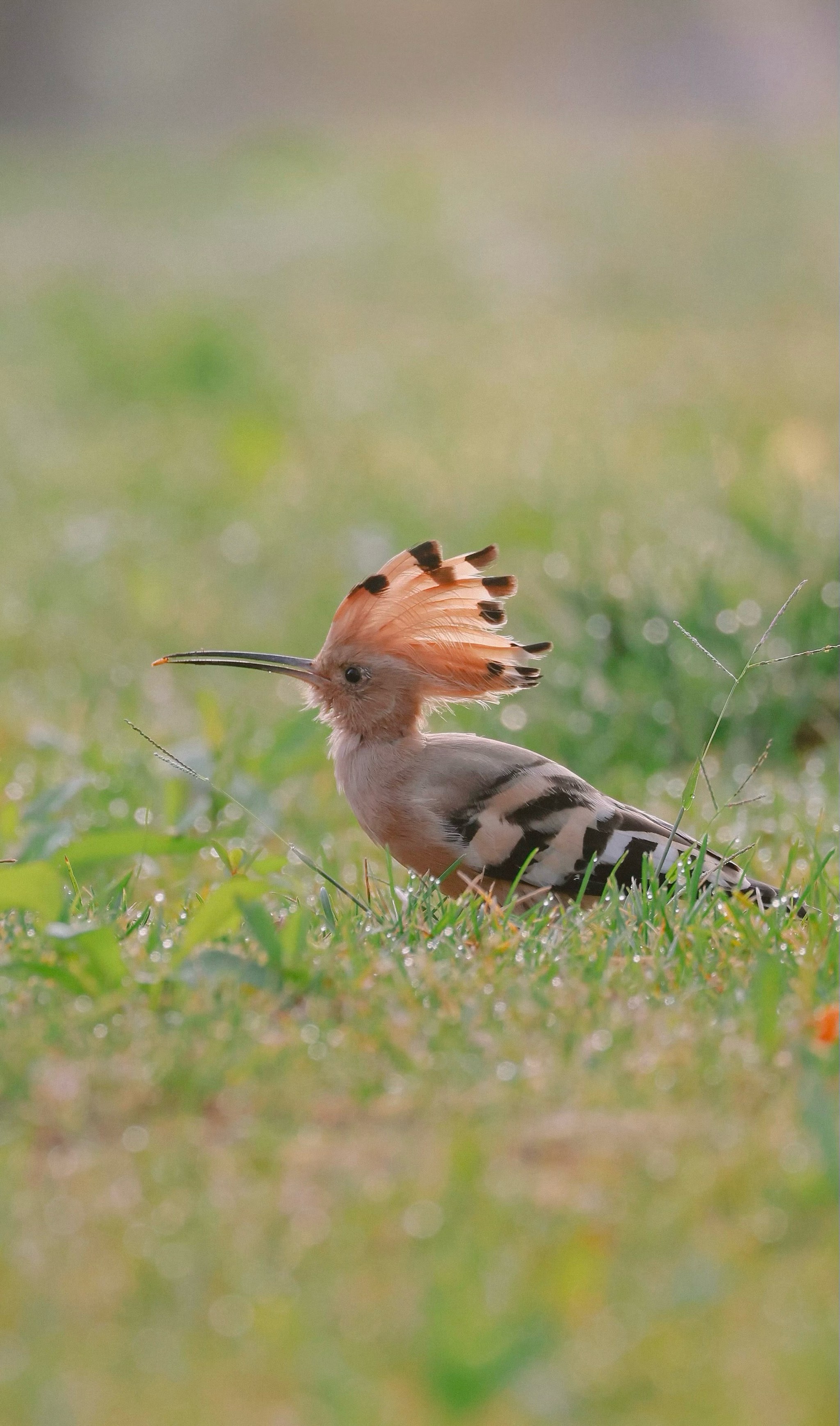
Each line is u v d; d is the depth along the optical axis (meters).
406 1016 5.95
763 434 23.17
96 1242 4.50
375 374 30.27
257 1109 5.26
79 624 16.48
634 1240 4.44
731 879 7.93
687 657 12.30
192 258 42.91
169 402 28.80
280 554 18.58
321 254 42.72
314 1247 4.46
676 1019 5.96
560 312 36.50
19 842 9.58
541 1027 5.92
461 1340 3.89
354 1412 3.82
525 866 7.80
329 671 8.55
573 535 17.00
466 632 8.54
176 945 6.57
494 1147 4.94
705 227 43.41
